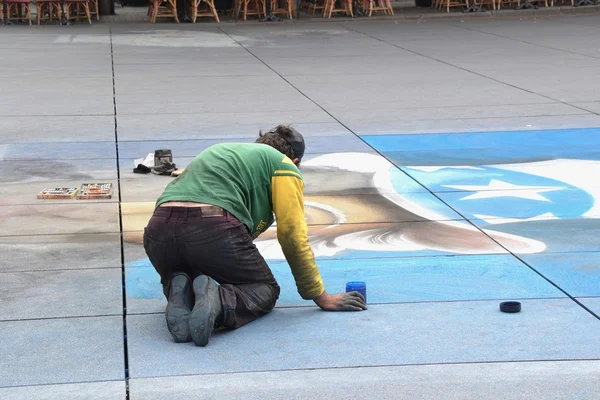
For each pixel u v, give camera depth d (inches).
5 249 274.1
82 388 182.5
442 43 854.5
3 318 219.8
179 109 526.0
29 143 432.5
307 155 406.9
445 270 255.0
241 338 207.9
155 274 252.2
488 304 228.8
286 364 193.9
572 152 407.8
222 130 462.9
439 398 177.8
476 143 429.1
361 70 687.1
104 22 1060.5
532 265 258.5
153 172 373.4
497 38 886.4
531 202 327.9
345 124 479.2
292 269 218.7
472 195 338.3
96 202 328.5
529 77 641.6
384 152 412.8
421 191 344.8
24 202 327.9
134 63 726.5
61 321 218.2
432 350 200.7
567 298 232.5
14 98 562.3
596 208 319.6
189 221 205.3
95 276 250.4
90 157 402.9
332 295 224.7
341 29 984.3
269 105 538.9
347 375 188.5
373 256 268.4
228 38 904.9
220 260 207.9
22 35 923.4
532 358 196.1
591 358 195.9
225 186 210.2
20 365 193.6
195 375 188.7
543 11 1111.0
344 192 343.3
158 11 1060.5
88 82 629.3
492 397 178.1
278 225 213.2
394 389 181.8
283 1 1095.6
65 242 281.7
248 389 182.1
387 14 1106.1
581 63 708.0
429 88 599.5
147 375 188.7
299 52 797.2
